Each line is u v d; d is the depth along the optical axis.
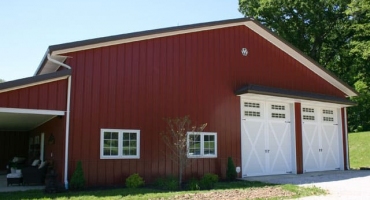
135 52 11.94
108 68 11.33
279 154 15.30
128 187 10.74
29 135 19.70
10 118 12.58
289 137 15.79
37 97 9.85
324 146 17.28
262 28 15.30
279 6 31.67
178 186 10.91
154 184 11.45
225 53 14.25
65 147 10.30
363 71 32.25
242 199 8.51
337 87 18.34
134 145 11.57
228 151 13.67
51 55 10.50
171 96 12.53
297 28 32.97
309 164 16.38
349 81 33.31
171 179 11.23
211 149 13.26
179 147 11.59
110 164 11.05
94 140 10.83
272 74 15.61
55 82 10.23
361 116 35.59
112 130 11.16
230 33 14.56
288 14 32.53
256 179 13.26
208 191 9.82
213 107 13.53
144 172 11.62
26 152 20.14
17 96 9.52
